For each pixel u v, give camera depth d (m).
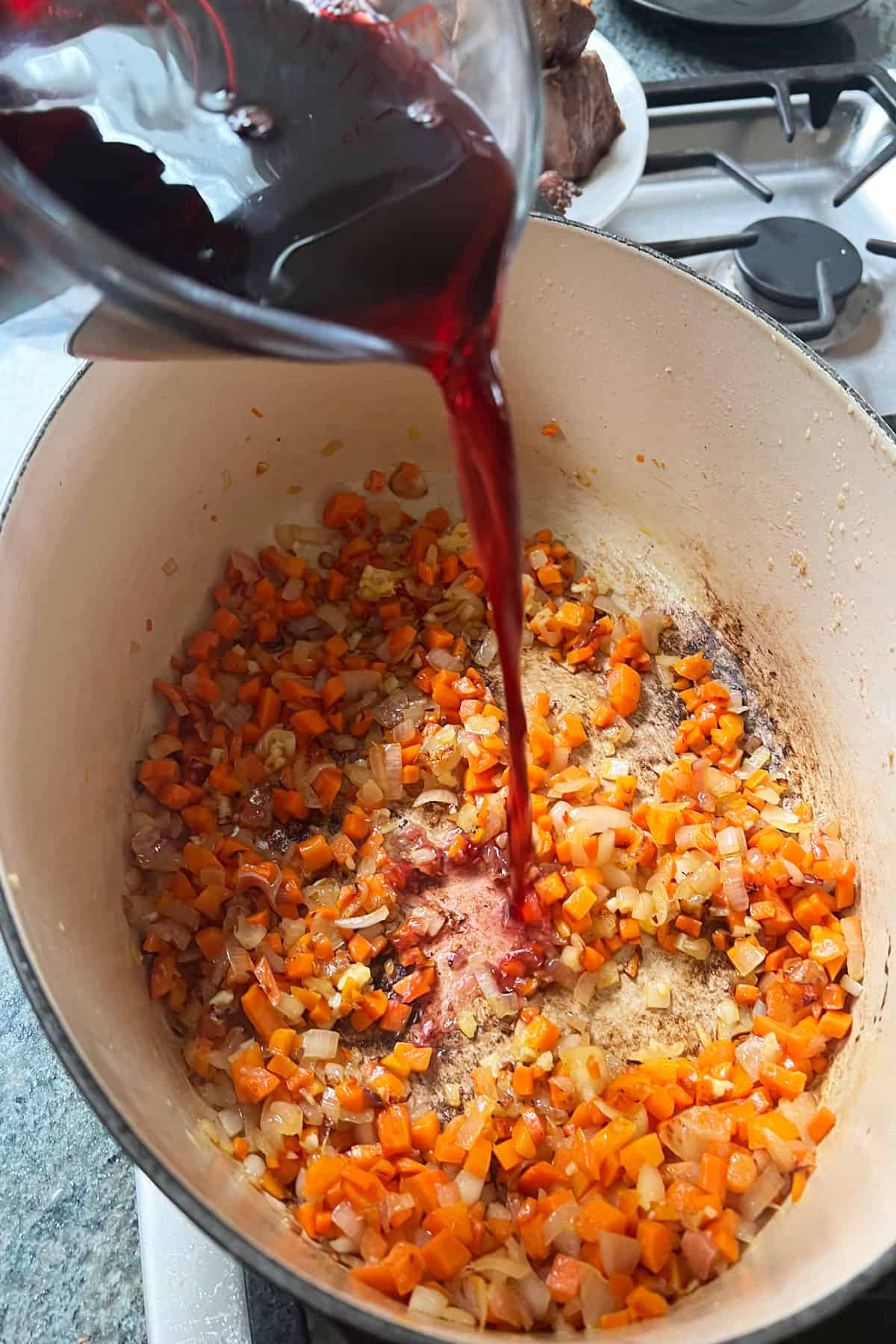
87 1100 0.72
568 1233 0.96
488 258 0.77
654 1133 1.05
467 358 0.84
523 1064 1.12
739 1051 1.13
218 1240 0.69
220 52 0.85
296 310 0.74
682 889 1.22
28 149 0.78
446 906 1.24
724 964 1.21
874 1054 1.03
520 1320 0.90
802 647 1.28
